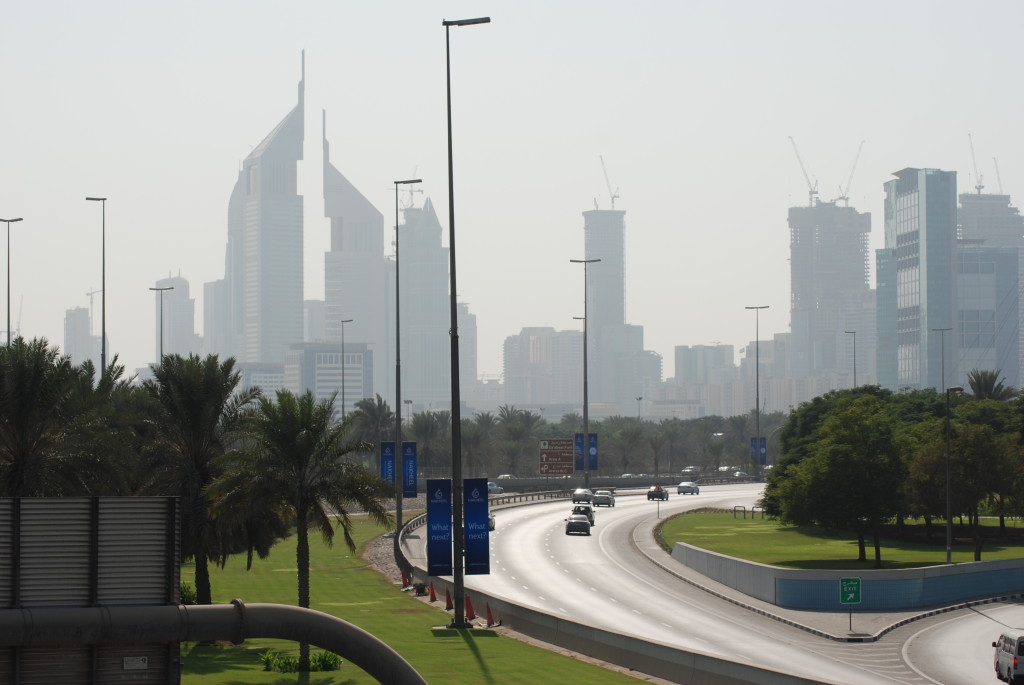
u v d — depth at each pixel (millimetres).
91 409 101562
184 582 143375
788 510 181500
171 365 110375
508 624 110000
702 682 78688
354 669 90250
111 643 40438
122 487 99125
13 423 94688
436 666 87250
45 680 40375
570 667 87188
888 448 176125
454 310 111000
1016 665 99125
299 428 98000
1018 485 186250
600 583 162750
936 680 101500
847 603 127562
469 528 110562
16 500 40125
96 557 40750
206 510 108438
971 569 158000
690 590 160375
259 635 43594
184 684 82812
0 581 39875
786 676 71312
